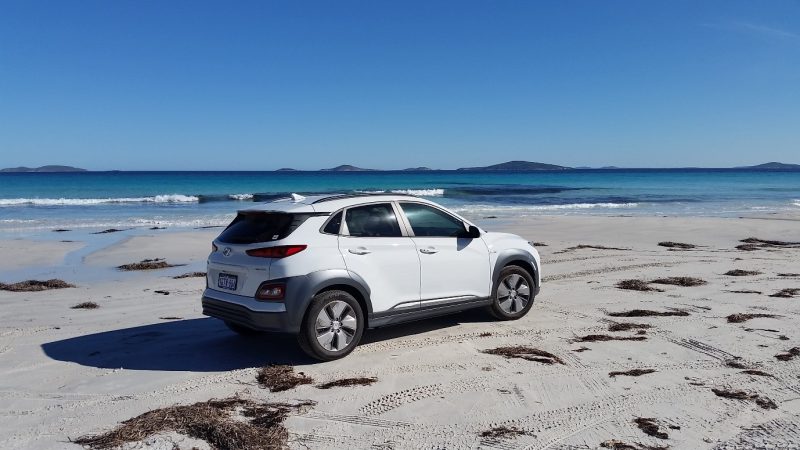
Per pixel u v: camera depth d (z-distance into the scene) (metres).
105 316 8.04
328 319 5.73
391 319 6.21
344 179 93.62
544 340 6.43
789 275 10.66
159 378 5.37
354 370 5.49
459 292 6.77
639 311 7.70
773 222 22.22
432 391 4.91
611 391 4.87
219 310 5.95
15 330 7.23
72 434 4.16
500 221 23.52
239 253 5.80
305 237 5.68
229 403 4.68
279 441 3.96
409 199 6.63
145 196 43.12
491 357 5.83
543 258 13.33
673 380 5.11
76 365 5.79
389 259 6.15
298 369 5.55
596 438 4.00
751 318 7.28
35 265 13.23
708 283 9.88
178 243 16.95
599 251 14.62
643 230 19.83
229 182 74.44
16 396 4.93
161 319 7.82
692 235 18.42
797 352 5.86
